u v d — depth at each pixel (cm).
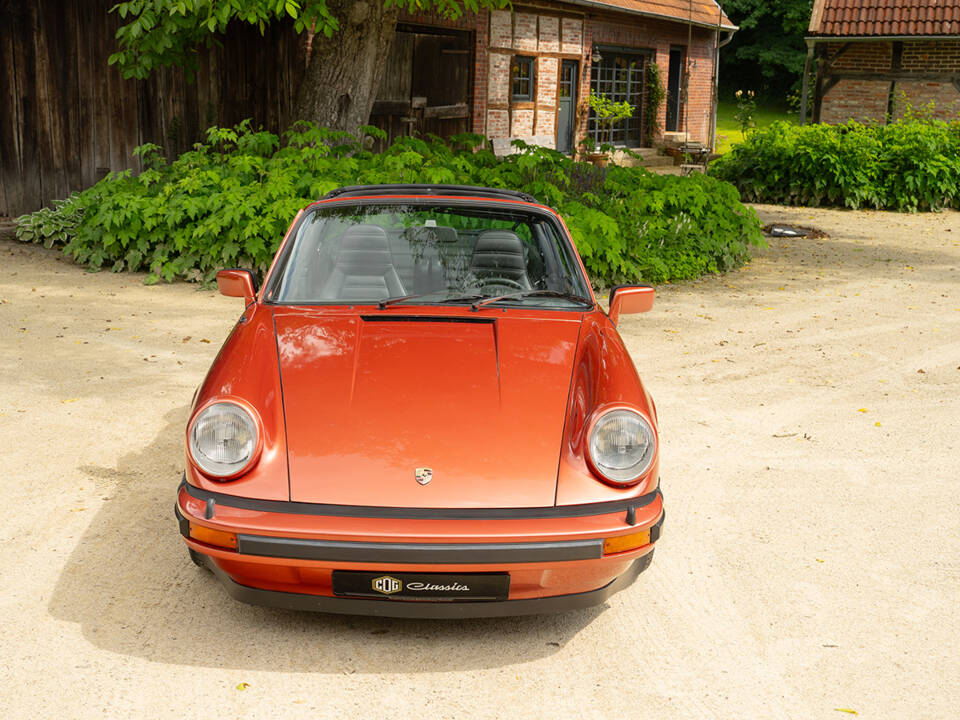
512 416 319
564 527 289
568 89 2309
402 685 296
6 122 1223
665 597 364
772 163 2033
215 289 948
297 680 297
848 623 346
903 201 1942
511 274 420
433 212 436
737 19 5031
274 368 339
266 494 289
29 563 370
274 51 1402
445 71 1830
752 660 319
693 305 962
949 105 2297
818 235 1552
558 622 341
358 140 1209
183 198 973
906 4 2322
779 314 929
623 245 1005
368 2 1156
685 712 288
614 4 2252
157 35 1011
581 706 289
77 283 955
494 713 283
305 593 300
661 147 2656
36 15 1227
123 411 562
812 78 2938
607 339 375
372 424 312
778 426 580
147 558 378
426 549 282
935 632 341
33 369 644
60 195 1284
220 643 317
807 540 419
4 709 276
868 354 770
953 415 607
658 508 308
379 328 370
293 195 969
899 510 455
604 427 306
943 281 1152
